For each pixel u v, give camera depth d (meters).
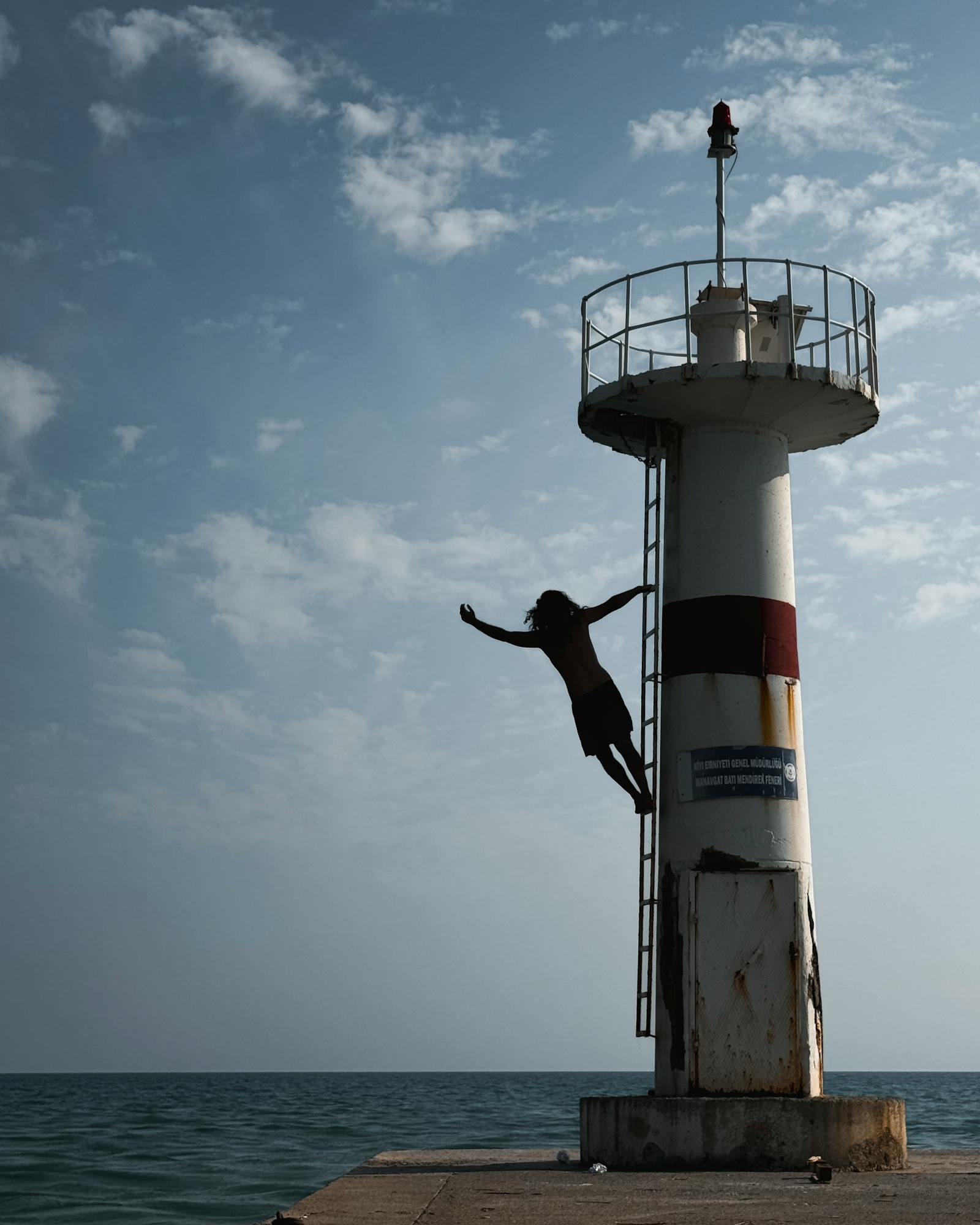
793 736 15.68
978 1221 9.29
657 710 15.95
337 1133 49.06
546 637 15.99
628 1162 14.28
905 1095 113.31
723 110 17.44
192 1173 31.12
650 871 15.84
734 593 15.88
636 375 15.98
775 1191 11.51
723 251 17.09
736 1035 14.88
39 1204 24.64
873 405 16.14
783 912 15.11
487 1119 62.72
